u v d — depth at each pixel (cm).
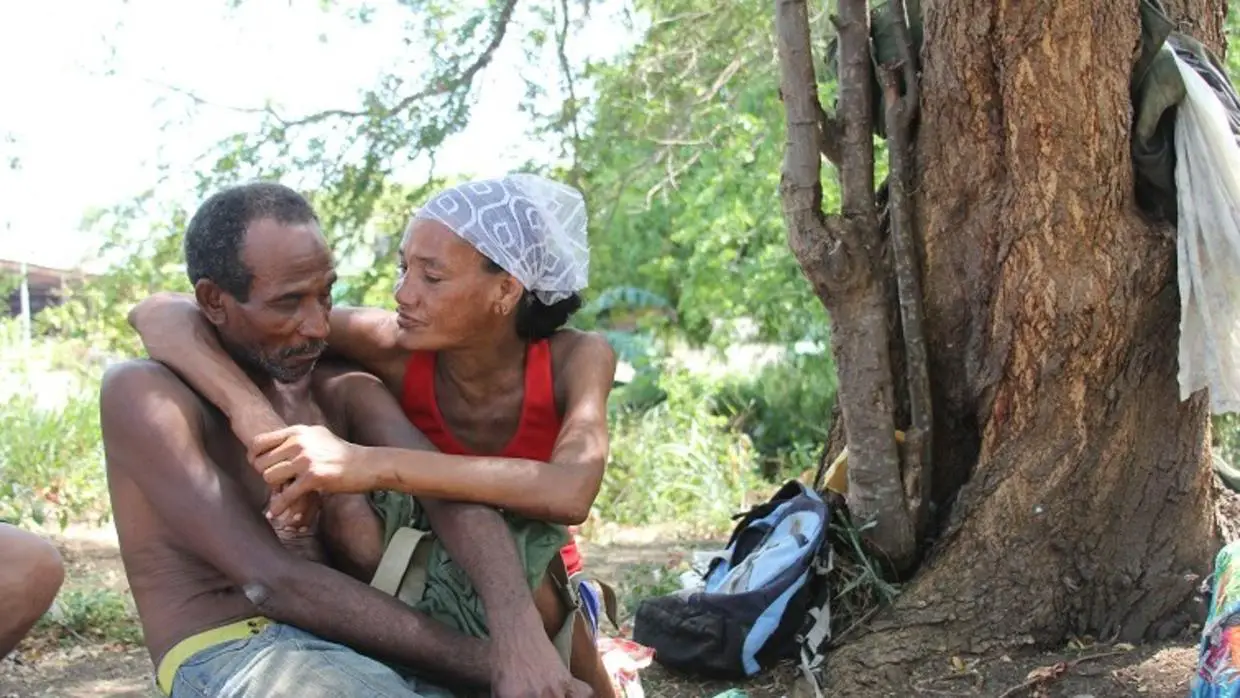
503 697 251
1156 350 437
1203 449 448
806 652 441
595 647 301
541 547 274
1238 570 241
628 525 836
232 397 269
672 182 965
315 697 245
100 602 558
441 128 770
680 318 1566
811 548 445
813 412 1229
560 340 312
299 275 269
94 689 470
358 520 280
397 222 802
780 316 1199
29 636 525
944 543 452
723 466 929
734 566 478
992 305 446
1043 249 427
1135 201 439
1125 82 417
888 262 478
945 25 441
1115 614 442
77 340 1447
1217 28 471
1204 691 228
